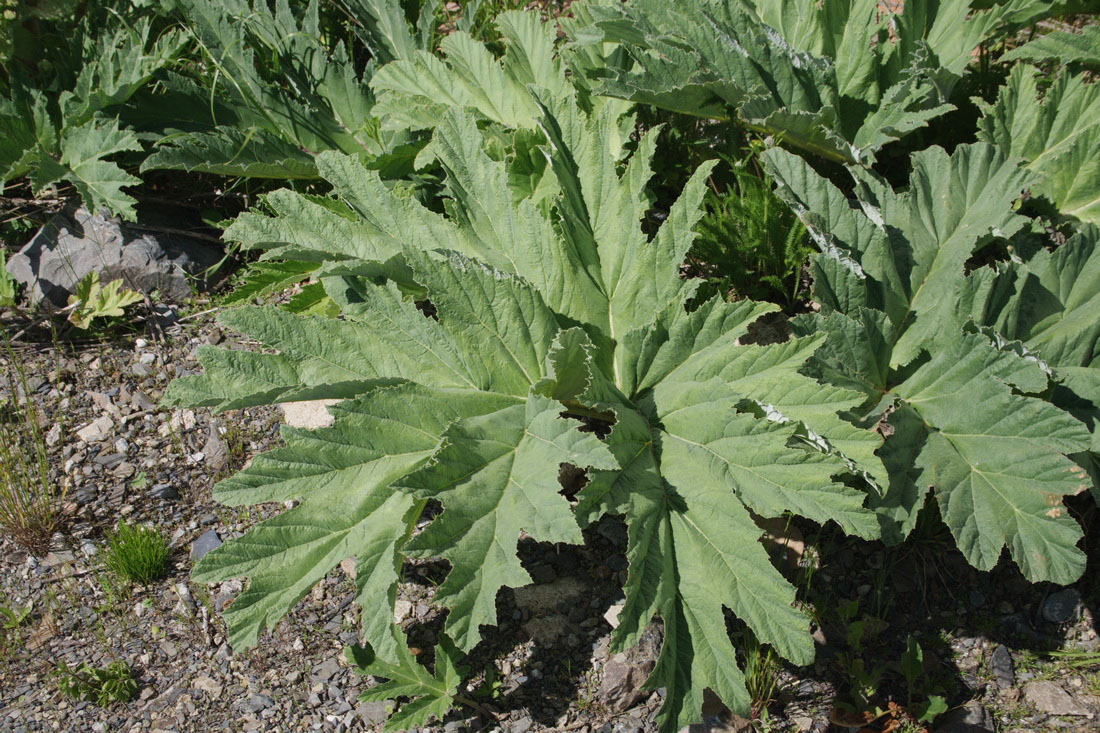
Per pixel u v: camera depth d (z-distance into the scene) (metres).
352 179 2.25
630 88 2.32
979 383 2.06
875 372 2.13
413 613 2.12
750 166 2.44
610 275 2.22
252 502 1.95
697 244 2.31
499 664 2.07
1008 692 2.03
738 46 2.37
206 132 2.56
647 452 2.04
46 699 2.06
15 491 2.23
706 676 1.89
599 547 2.17
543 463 1.96
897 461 2.04
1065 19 2.66
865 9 2.40
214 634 2.12
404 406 2.03
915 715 2.01
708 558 1.94
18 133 2.57
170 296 2.55
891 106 2.37
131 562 2.16
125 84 2.51
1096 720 1.99
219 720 2.03
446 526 1.90
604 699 2.02
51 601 2.17
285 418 2.37
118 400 2.41
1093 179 2.29
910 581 2.13
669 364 2.12
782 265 2.33
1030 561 1.96
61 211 2.59
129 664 2.09
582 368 2.14
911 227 2.20
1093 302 2.12
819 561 2.14
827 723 2.01
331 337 2.11
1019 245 2.24
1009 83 2.37
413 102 2.51
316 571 1.95
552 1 2.87
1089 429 2.08
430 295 2.07
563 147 2.23
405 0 2.83
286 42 2.65
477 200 2.23
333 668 2.07
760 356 2.04
